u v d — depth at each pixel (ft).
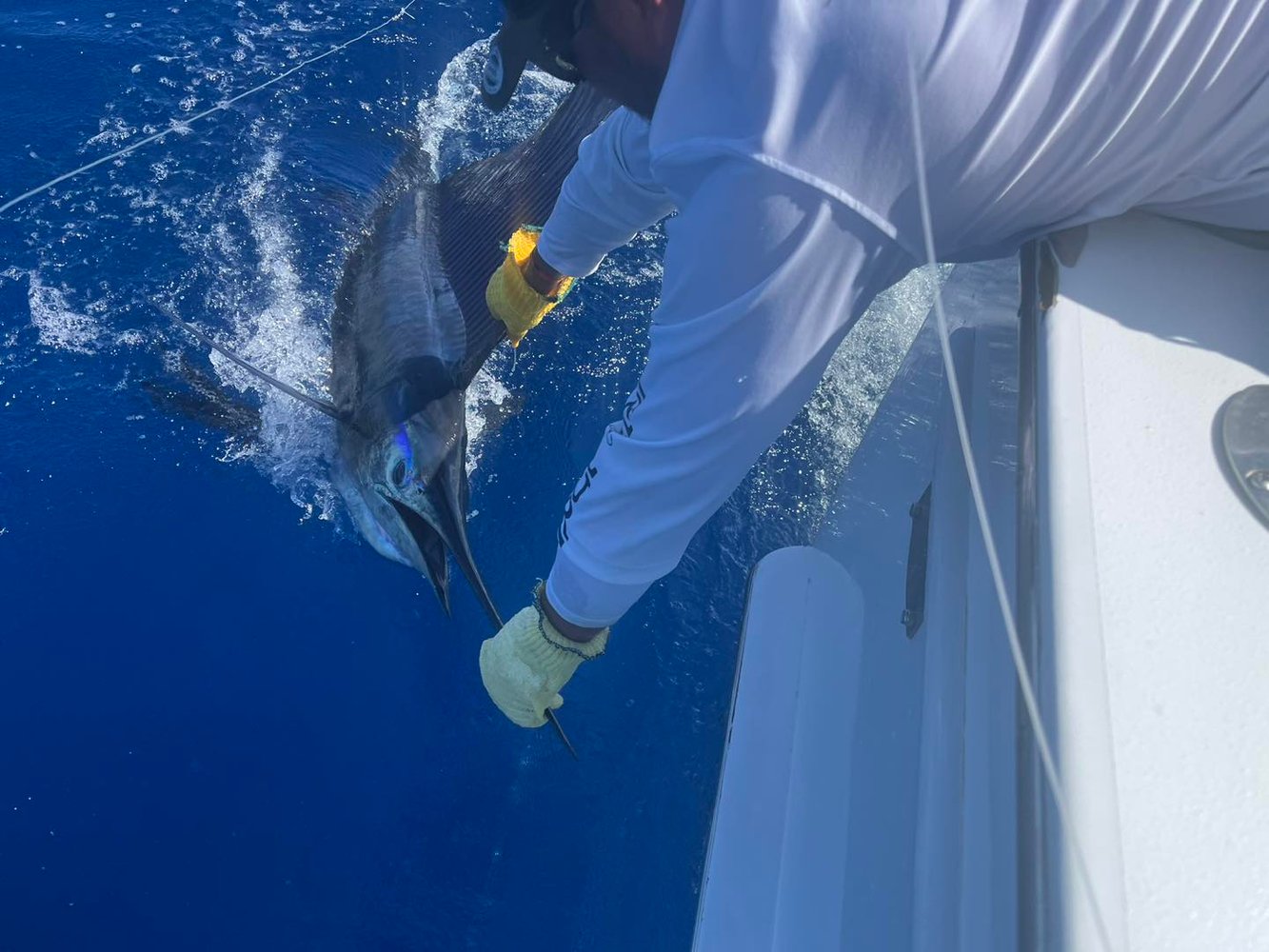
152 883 8.14
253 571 9.73
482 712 9.07
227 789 8.59
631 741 8.76
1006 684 4.24
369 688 9.18
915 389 7.45
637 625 9.23
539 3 4.28
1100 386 4.58
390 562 9.91
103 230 11.91
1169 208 5.07
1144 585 4.02
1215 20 4.03
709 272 4.32
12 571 9.48
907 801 5.11
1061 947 3.33
